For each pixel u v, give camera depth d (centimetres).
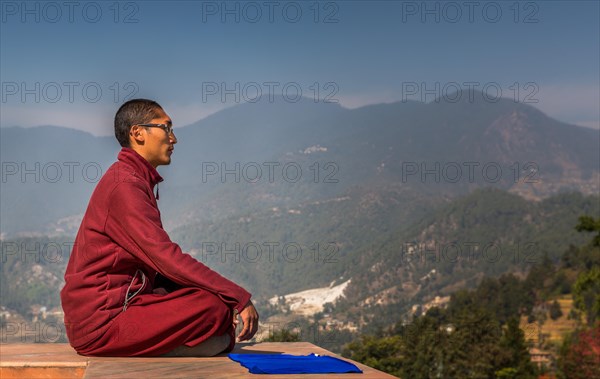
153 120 425
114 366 354
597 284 2530
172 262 383
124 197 393
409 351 8050
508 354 7925
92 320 384
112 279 392
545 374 7775
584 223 2634
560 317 12569
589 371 4456
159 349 385
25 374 374
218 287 386
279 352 412
